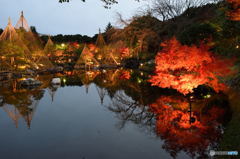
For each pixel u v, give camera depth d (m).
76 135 7.39
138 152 6.04
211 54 9.80
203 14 20.38
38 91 16.31
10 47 24.06
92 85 20.09
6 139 6.97
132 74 27.70
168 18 24.39
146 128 8.05
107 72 32.72
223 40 11.82
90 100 13.41
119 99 13.55
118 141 6.85
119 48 41.28
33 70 29.20
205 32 12.29
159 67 11.38
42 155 5.82
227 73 9.33
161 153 5.98
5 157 5.70
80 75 28.80
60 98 13.95
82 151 6.09
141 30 27.12
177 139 6.89
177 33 20.38
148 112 10.21
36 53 33.00
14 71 24.80
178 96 12.96
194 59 9.40
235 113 8.11
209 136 6.96
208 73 9.71
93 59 42.56
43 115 9.88
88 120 9.15
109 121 9.01
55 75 28.36
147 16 26.55
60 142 6.74
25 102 12.55
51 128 8.06
